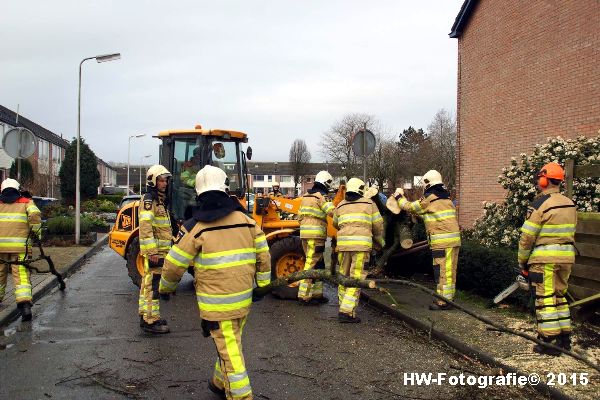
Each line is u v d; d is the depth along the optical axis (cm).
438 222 782
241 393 401
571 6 1143
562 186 853
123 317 784
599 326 655
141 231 661
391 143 5438
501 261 800
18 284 753
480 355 577
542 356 564
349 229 766
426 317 734
